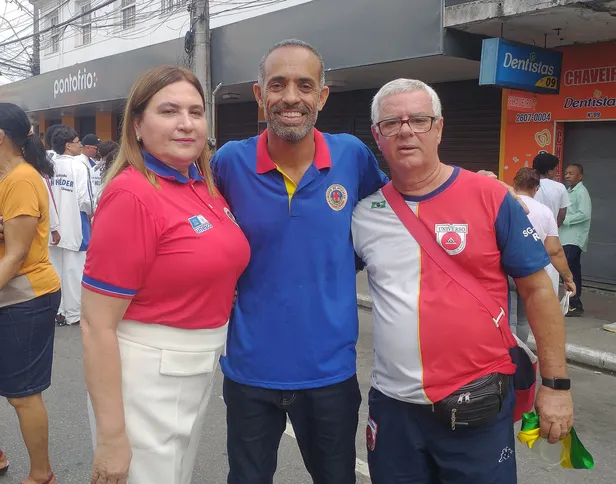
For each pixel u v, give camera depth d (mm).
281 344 2195
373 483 2238
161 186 1937
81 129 18297
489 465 2039
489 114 8906
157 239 1884
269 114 2135
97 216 1886
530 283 2098
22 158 2967
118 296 1861
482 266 2045
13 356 2879
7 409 4207
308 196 2197
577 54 7676
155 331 1948
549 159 6344
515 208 2070
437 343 2014
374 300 2186
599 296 7660
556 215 6312
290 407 2236
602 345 5641
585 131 7965
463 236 2039
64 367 5156
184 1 12578
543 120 8109
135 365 1938
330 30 8133
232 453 2312
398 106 2045
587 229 6801
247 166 2229
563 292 7367
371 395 2230
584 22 6605
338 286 2225
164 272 1907
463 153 9328
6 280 2771
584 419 4250
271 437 2301
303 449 2352
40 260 2967
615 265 7938
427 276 2061
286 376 2195
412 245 2090
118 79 12695
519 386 2191
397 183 2162
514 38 7391
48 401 4375
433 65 8062
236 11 11547
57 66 18812
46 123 19656
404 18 7223
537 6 6117
